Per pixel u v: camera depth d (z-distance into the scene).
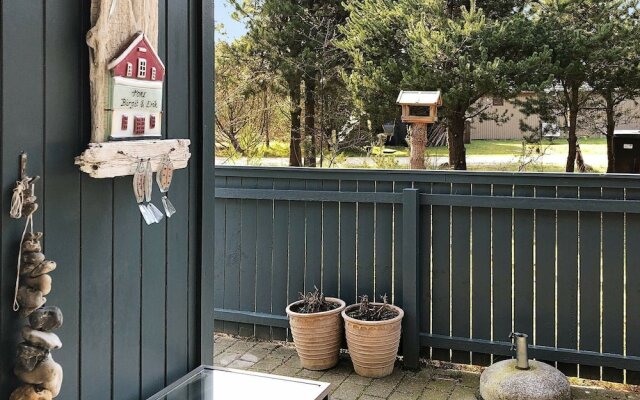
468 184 3.47
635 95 8.53
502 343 3.41
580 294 3.28
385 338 3.34
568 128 9.20
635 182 3.14
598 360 3.23
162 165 1.75
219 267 4.07
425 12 8.66
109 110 1.53
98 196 1.59
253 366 3.59
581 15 8.51
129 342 1.75
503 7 9.45
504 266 3.42
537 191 3.34
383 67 8.81
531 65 7.85
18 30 1.32
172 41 1.91
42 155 1.39
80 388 1.55
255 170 3.90
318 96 10.45
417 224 3.50
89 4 1.50
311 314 3.44
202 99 2.08
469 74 8.09
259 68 10.37
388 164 8.12
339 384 3.32
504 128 15.11
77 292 1.53
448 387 3.28
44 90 1.39
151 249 1.84
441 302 3.55
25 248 1.32
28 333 1.30
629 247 3.18
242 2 10.30
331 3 10.43
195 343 2.11
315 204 3.81
